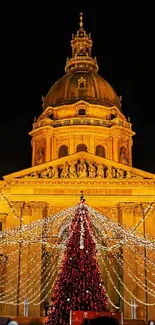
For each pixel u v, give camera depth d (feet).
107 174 207.41
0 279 193.47
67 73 299.58
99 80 287.48
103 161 209.97
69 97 278.05
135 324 164.76
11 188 205.87
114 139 258.78
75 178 205.87
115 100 284.82
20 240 196.65
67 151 256.52
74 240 115.03
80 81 279.69
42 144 264.11
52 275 195.83
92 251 114.32
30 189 205.87
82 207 120.06
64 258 113.91
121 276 197.67
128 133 268.00
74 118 262.47
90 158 211.00
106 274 203.41
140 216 203.21
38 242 196.95
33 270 193.98
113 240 199.82
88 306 108.06
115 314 92.63
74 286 109.60
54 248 198.70
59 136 260.83
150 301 191.01
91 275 111.14
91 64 297.33
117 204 205.36
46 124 263.49
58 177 206.69
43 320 171.42
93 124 260.62
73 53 305.94
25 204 203.82
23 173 208.03
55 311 108.88
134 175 208.23
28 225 197.98
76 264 111.55
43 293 196.75
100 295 110.32
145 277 194.08
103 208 205.05
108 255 202.90
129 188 206.39
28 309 187.73
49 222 198.90
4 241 196.85
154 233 201.16
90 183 206.59
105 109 272.10
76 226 117.08
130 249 197.16
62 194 204.74
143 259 196.34
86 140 256.32
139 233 199.31
